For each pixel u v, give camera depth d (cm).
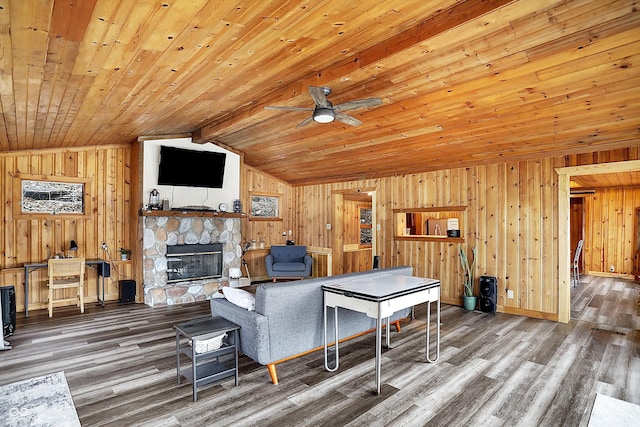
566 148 470
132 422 245
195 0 205
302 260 793
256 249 805
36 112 376
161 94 382
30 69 269
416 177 651
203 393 286
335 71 347
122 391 289
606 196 891
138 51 265
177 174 625
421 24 281
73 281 538
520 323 484
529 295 521
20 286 541
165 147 605
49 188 573
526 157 517
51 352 373
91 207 606
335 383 304
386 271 414
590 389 296
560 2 246
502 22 265
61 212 583
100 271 592
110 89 342
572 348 390
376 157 605
